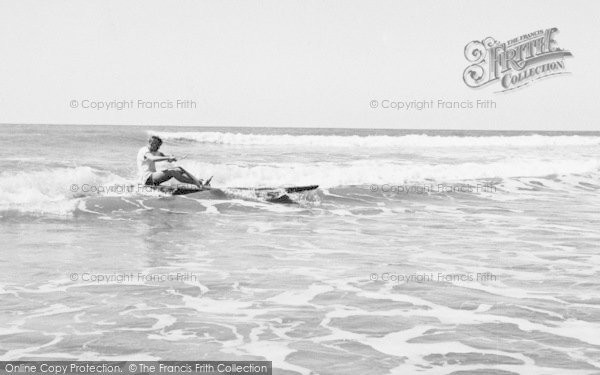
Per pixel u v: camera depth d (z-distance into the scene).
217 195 13.34
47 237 9.34
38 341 4.87
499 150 30.22
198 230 10.27
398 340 4.95
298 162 20.89
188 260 7.97
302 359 4.55
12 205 11.93
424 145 33.91
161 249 8.65
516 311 5.75
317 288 6.62
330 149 27.88
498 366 4.39
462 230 10.61
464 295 6.34
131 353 4.64
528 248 8.99
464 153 27.47
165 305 5.94
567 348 4.76
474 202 14.27
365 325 5.34
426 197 14.70
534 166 20.27
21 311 5.68
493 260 8.12
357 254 8.48
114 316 5.56
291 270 7.47
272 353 4.67
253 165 19.53
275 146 29.28
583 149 31.94
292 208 12.88
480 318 5.53
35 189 13.42
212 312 5.72
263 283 6.82
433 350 4.73
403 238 9.79
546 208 13.50
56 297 6.16
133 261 7.85
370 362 4.49
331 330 5.21
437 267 7.69
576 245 9.24
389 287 6.67
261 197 13.60
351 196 14.34
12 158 18.61
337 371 4.34
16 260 7.77
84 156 20.30
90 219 11.01
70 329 5.18
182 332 5.14
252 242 9.30
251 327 5.28
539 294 6.39
